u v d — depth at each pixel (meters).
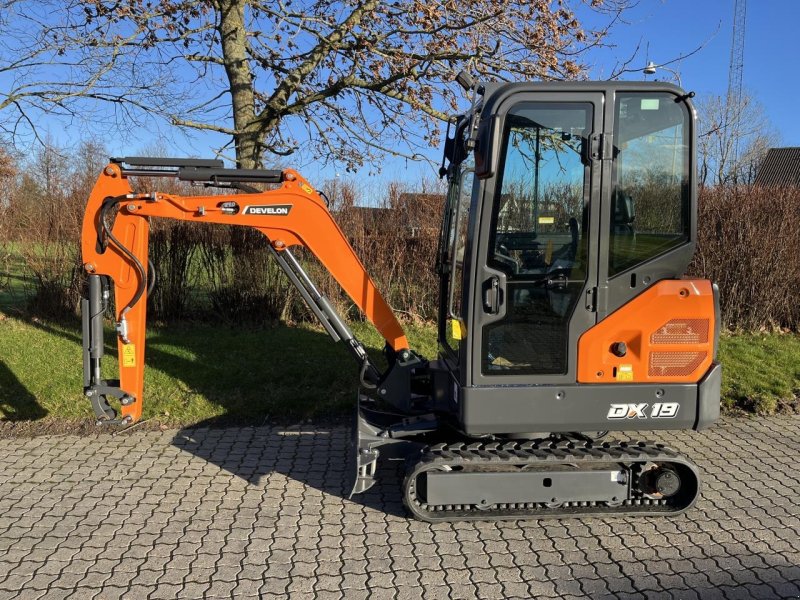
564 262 3.61
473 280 3.60
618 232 3.58
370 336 8.20
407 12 7.79
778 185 8.97
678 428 3.71
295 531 3.77
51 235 8.96
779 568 3.37
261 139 8.61
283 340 8.08
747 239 8.47
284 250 4.34
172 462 4.76
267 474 4.57
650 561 3.45
